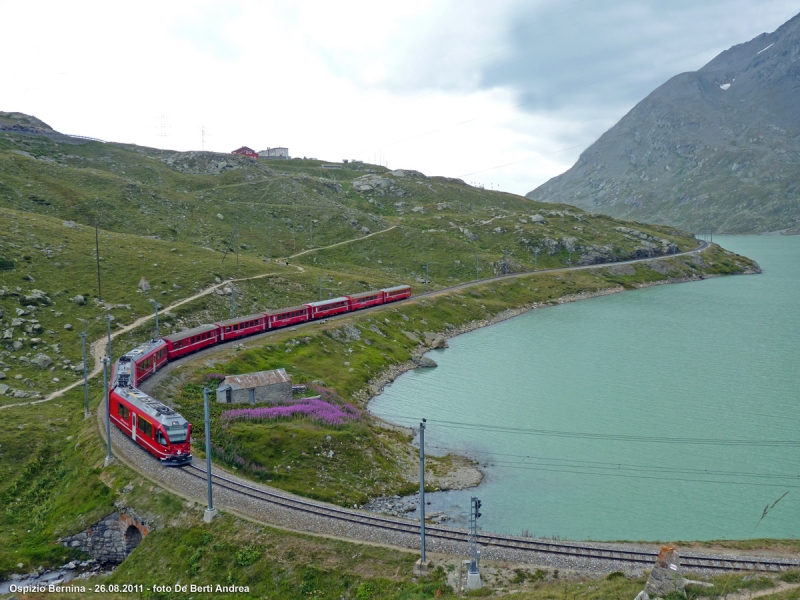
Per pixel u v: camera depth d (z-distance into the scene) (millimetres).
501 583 38906
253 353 92250
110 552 48531
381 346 118125
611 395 96500
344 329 117500
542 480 66688
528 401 94062
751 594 35625
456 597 36969
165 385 73062
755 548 45219
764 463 70188
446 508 59781
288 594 39531
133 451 56344
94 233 142625
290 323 115188
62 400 75312
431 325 143500
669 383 102562
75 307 103500
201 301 116875
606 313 171625
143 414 56938
